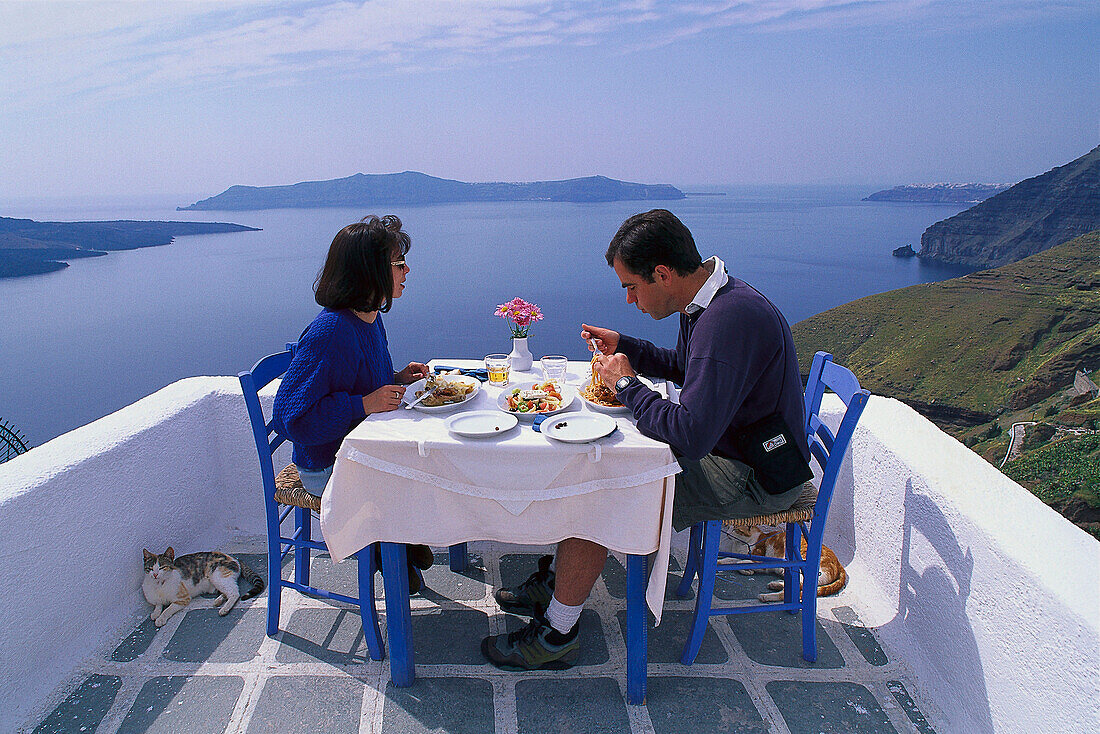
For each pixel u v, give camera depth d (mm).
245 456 2623
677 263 1674
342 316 1839
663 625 2107
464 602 2213
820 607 2164
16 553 1688
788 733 1637
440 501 1640
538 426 1647
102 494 2002
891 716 1695
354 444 1582
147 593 2096
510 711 1709
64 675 1812
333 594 1893
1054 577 1315
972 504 1658
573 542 1714
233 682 1802
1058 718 1244
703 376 1571
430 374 2002
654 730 1648
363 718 1676
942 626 1728
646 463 1554
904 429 2215
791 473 1674
